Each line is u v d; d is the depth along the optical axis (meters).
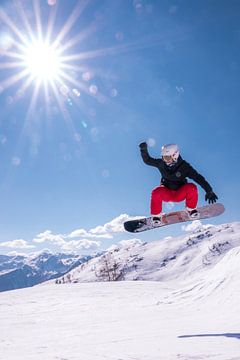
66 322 15.28
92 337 10.13
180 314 15.93
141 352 6.69
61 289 34.09
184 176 6.43
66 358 6.79
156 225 7.05
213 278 22.84
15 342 10.37
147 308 19.41
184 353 6.19
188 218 6.93
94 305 22.27
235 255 23.61
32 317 17.66
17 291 34.44
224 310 15.08
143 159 6.45
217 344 6.96
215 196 6.46
